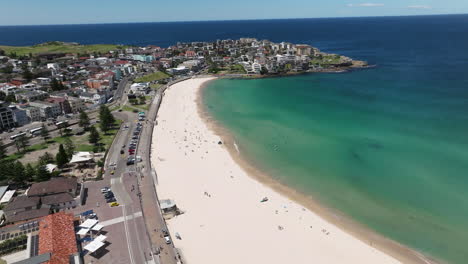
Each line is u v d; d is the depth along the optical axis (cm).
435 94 16988
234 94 18862
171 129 12912
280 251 6131
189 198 7931
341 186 8381
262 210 7431
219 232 6675
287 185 8531
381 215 7169
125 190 7994
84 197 7638
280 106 15950
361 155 10031
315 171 9200
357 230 6725
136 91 18750
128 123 13425
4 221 6644
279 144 11125
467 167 8962
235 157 10244
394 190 8069
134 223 6675
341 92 18462
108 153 10288
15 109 12850
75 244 5669
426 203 7488
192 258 5959
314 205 7625
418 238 6431
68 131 12056
